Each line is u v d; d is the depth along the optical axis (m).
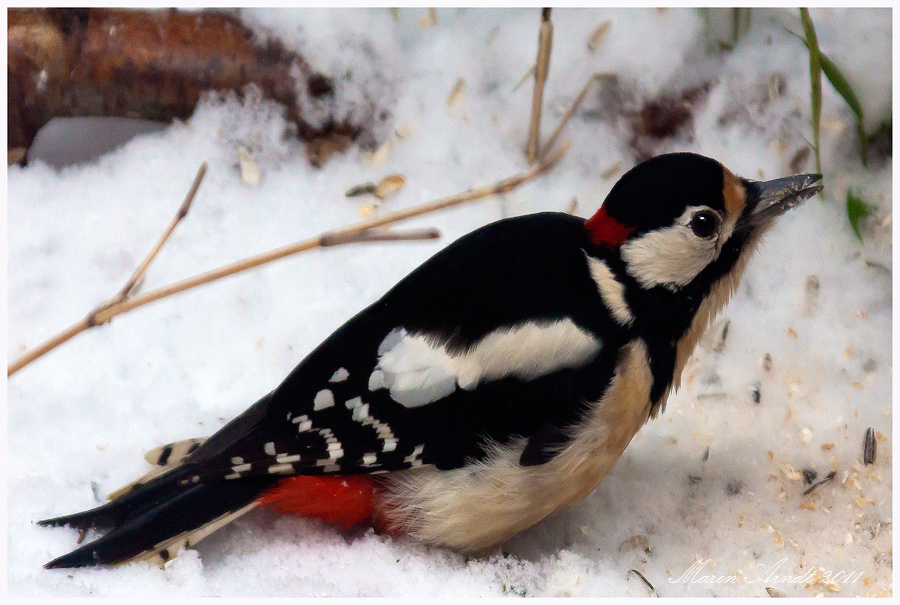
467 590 6.40
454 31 9.86
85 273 8.57
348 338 6.36
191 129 9.38
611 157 9.40
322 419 6.29
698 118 9.39
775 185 6.66
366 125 9.52
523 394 6.14
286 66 9.33
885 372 7.95
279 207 9.09
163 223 8.92
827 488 7.15
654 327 6.42
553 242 6.45
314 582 6.47
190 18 9.27
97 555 6.29
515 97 9.67
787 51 9.47
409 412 6.21
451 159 9.41
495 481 6.29
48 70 8.98
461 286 6.25
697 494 7.15
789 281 8.60
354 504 6.59
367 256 8.82
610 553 6.80
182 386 7.83
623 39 9.60
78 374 7.88
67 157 9.32
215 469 6.34
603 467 6.46
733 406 7.80
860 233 8.73
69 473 7.11
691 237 6.27
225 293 8.49
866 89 9.16
